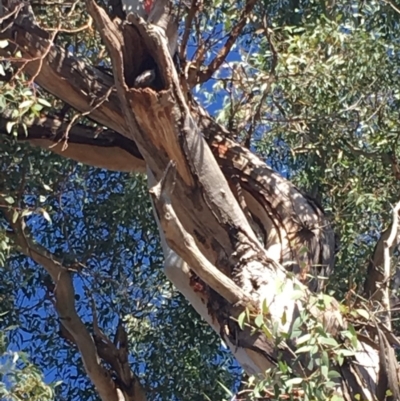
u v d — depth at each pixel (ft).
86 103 17.03
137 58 14.49
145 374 25.12
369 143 21.54
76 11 21.31
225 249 15.11
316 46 19.94
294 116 21.49
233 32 17.92
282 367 11.51
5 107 15.94
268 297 13.97
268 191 16.80
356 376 12.87
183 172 14.92
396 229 13.89
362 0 21.58
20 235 22.27
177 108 14.52
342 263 20.68
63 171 23.30
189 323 24.20
